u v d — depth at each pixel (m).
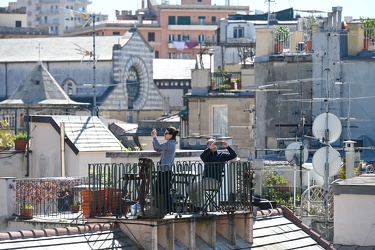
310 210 58.16
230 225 40.81
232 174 41.03
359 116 90.44
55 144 75.75
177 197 39.16
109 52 195.88
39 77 146.62
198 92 107.19
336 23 93.62
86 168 74.06
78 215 47.59
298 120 91.25
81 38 199.75
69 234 37.09
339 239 48.69
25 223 49.69
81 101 193.25
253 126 92.75
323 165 57.28
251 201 41.47
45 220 48.91
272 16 156.12
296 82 90.44
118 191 39.09
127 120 188.75
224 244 40.47
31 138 77.25
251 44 124.81
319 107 90.62
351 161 66.31
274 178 64.31
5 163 76.69
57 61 194.50
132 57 199.25
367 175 52.53
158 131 116.62
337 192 48.66
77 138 74.94
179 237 39.00
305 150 69.50
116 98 194.50
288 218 45.31
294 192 59.97
